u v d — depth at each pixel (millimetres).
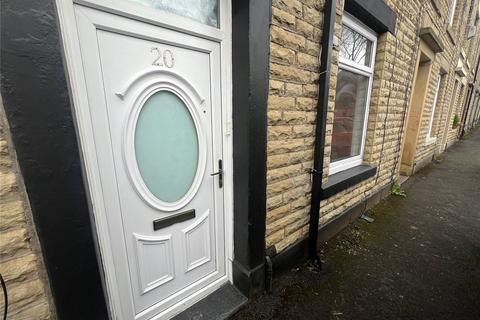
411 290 2004
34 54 800
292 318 1706
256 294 1872
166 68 1315
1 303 866
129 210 1321
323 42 1900
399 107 3752
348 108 3031
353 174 2904
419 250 2605
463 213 3609
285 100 1775
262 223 1811
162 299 1586
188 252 1663
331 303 1848
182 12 1327
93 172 1129
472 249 2650
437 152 7910
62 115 887
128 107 1217
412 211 3621
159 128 1373
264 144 1670
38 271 945
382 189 3902
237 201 1773
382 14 2584
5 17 733
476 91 13508
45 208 896
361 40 2842
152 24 1212
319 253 2492
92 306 1105
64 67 883
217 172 1690
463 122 12477
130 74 1195
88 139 1093
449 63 6273
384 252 2547
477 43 10109
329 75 1957
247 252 1765
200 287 1793
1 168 809
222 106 1611
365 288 2016
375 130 3223
